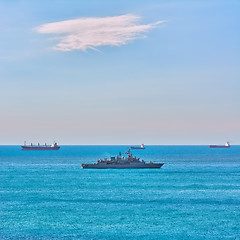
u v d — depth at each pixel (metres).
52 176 169.00
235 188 126.69
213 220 79.88
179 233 70.56
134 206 94.50
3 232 71.00
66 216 83.38
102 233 70.44
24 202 100.44
